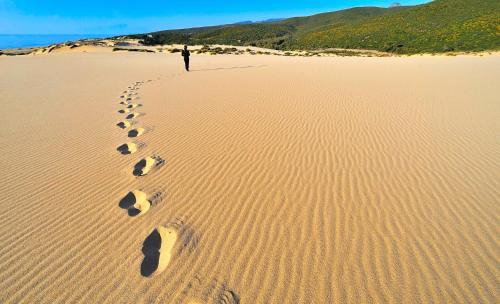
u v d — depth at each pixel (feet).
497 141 18.63
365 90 35.63
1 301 7.93
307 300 7.91
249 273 8.77
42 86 42.86
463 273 8.64
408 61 76.69
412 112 25.72
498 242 9.82
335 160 16.29
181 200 12.60
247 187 13.56
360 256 9.33
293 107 27.73
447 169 15.03
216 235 10.40
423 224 10.79
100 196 12.95
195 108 27.99
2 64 82.58
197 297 8.02
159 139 19.90
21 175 14.90
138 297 8.03
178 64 76.95
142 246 9.94
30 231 10.65
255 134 20.52
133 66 72.95
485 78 42.96
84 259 9.34
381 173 14.73
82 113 27.07
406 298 7.92
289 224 10.91
